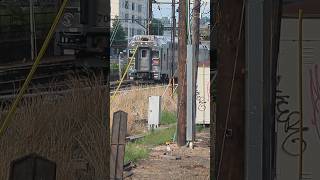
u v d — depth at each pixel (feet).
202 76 68.28
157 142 55.47
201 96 68.74
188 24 58.23
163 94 94.68
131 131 62.75
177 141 54.34
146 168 41.78
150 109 66.85
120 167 30.63
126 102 79.87
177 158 46.75
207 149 52.54
